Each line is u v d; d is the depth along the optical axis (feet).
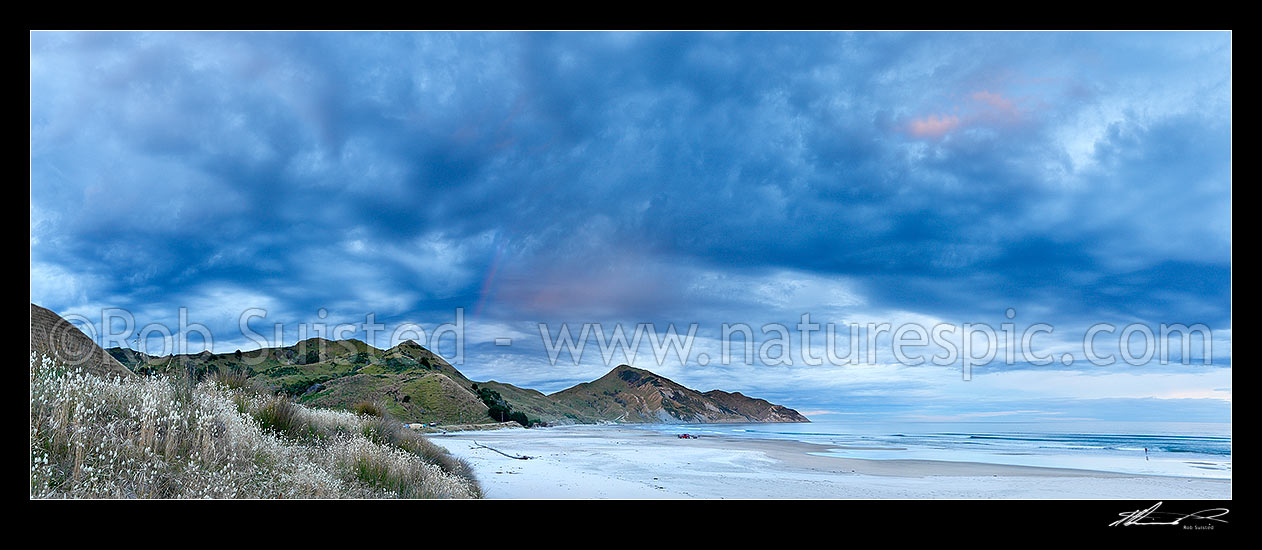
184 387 26.37
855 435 261.85
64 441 18.03
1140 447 153.48
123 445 18.97
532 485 47.98
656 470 70.85
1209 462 100.73
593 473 63.31
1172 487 65.10
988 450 134.31
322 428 39.27
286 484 22.27
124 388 22.99
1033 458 108.68
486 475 54.60
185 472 19.47
